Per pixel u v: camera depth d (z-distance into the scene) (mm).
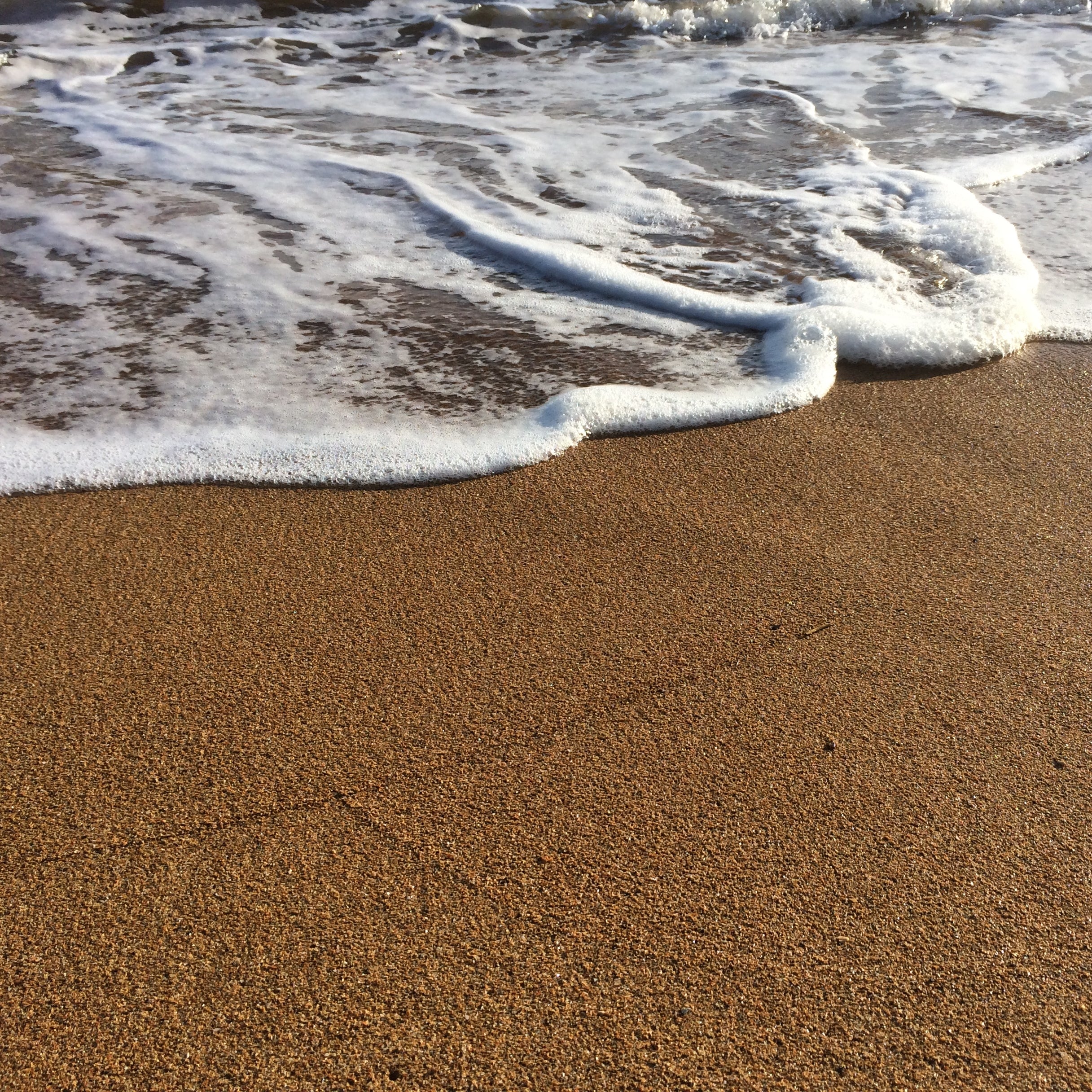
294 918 1631
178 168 5234
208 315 3754
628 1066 1423
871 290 3830
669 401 3158
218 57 7629
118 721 2014
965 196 4680
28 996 1511
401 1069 1419
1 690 2082
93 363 3420
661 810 1826
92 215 4605
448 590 2398
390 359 3480
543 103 6516
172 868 1716
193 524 2639
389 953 1576
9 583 2402
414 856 1739
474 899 1665
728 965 1557
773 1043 1451
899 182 4930
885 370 3371
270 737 1979
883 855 1738
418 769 1912
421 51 7836
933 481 2787
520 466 2883
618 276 3998
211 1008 1498
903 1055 1434
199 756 1934
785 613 2309
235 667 2156
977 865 1719
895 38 8078
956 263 4070
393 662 2176
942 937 1599
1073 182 4941
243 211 4691
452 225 4539
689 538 2574
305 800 1846
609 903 1657
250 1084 1400
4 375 3330
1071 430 3020
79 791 1858
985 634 2234
